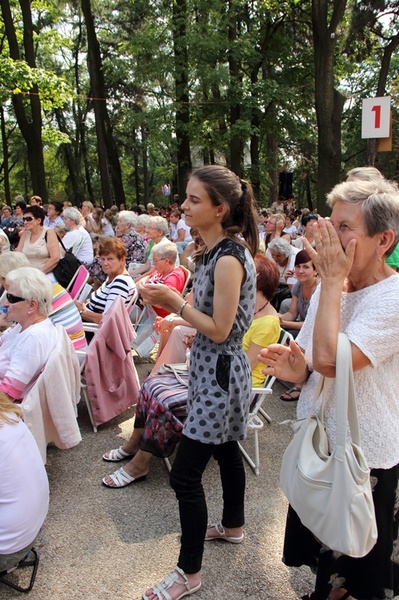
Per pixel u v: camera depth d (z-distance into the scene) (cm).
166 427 286
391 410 158
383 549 166
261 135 1992
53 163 4019
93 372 362
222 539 254
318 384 161
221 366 203
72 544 256
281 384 482
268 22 1944
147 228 645
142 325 512
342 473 145
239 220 202
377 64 3012
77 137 3288
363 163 3066
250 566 239
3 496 212
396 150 2569
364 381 155
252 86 1762
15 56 1644
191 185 196
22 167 3794
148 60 1795
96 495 298
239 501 248
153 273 546
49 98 1678
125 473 308
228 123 1862
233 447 239
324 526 148
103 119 2047
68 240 686
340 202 148
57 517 277
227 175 196
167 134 1777
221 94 1919
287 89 1772
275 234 755
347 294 160
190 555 215
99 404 369
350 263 145
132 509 284
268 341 315
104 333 365
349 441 153
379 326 144
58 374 286
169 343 374
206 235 203
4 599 221
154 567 240
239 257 192
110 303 430
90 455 343
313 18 1365
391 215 143
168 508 286
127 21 2569
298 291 481
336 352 143
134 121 1842
